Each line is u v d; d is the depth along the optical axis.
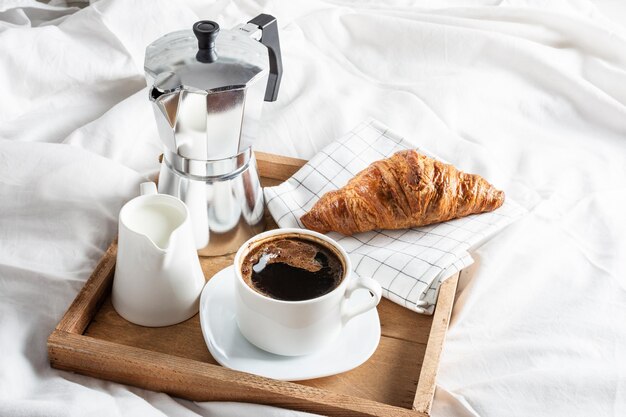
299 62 1.45
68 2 1.54
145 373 0.82
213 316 0.88
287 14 1.56
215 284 0.92
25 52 1.27
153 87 0.88
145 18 1.37
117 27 1.35
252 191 1.01
